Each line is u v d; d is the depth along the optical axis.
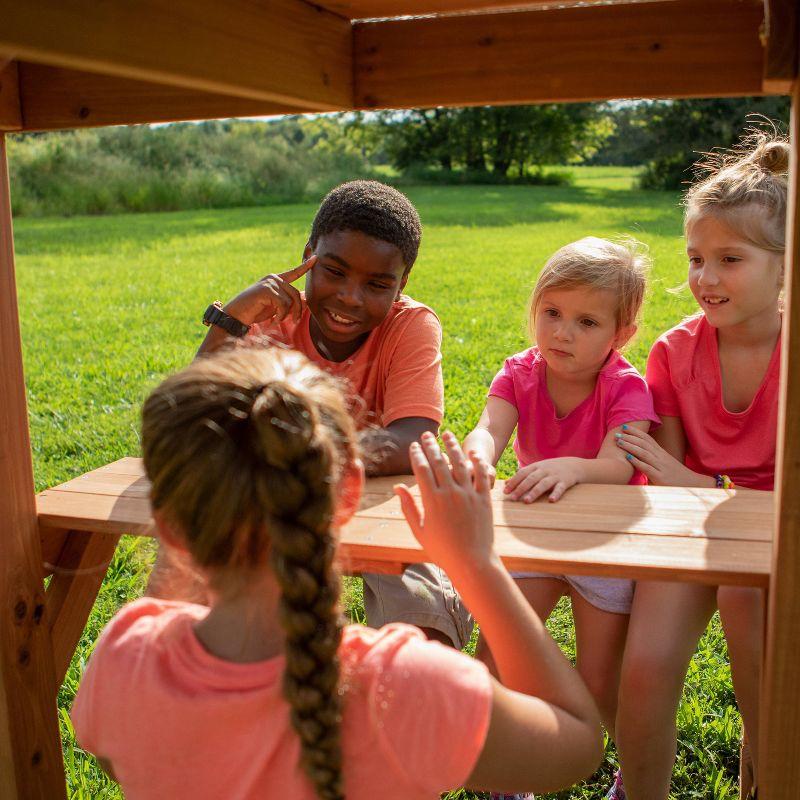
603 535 1.60
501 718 1.14
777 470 1.29
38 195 23.59
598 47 1.62
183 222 20.48
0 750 1.72
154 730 1.12
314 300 2.16
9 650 1.70
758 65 1.55
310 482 1.06
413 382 2.18
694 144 26.62
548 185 31.95
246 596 1.13
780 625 1.30
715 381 2.26
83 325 8.08
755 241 2.10
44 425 4.81
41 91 1.86
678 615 1.96
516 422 2.40
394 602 2.04
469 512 1.33
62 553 1.93
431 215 19.61
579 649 2.17
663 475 2.09
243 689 1.10
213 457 1.07
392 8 1.62
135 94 1.83
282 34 1.48
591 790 2.29
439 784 1.09
